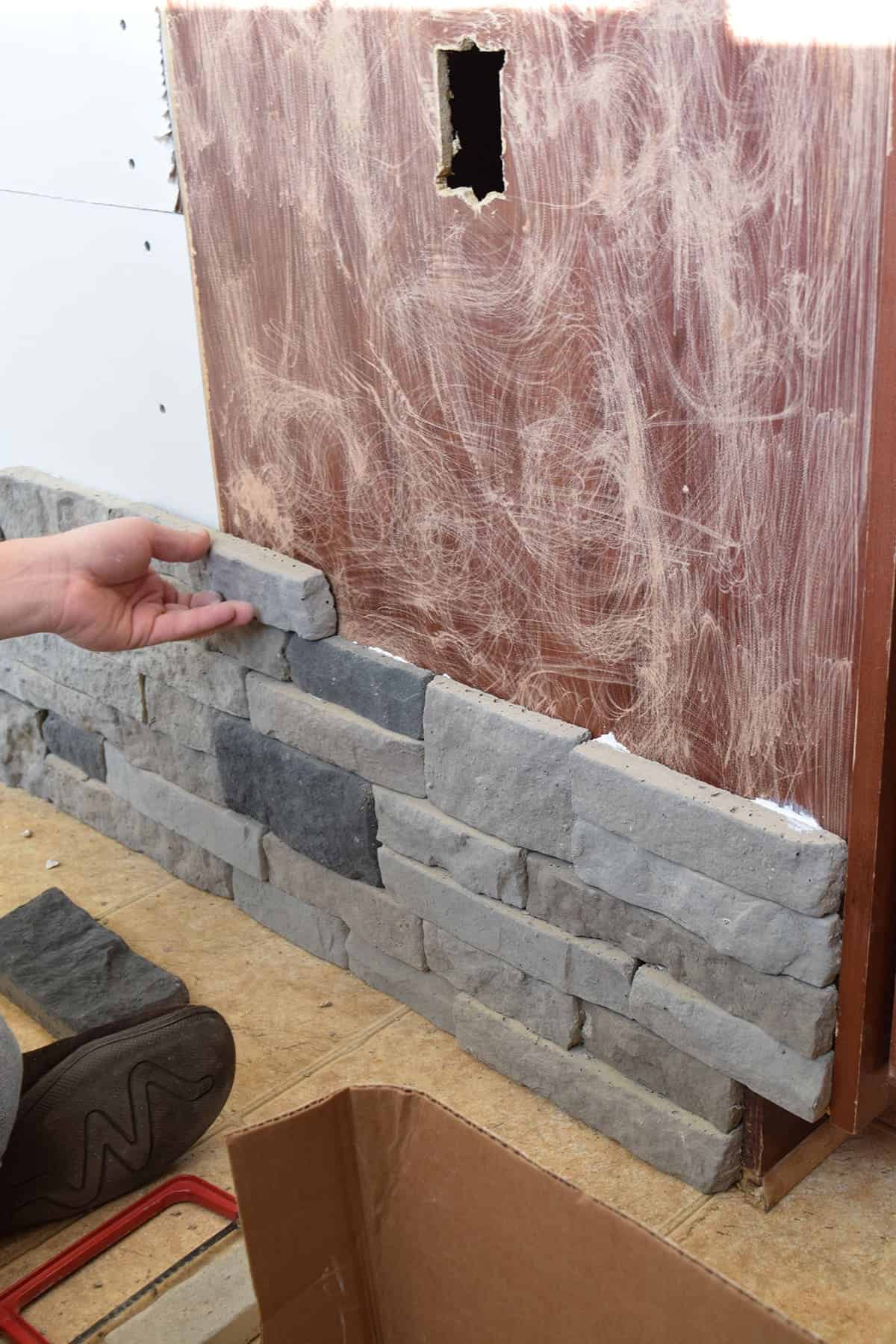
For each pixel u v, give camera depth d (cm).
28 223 201
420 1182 100
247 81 158
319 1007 194
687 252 125
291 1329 104
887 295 112
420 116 141
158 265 183
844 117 111
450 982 182
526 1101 176
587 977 163
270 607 182
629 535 141
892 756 129
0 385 224
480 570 159
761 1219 156
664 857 147
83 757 236
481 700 163
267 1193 98
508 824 164
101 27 173
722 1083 154
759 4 112
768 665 135
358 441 166
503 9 130
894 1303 145
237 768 201
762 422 126
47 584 171
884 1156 164
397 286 152
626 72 123
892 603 122
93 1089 152
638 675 147
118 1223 156
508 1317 99
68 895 221
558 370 140
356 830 184
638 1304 89
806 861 134
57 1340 144
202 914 216
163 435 197
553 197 133
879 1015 142
